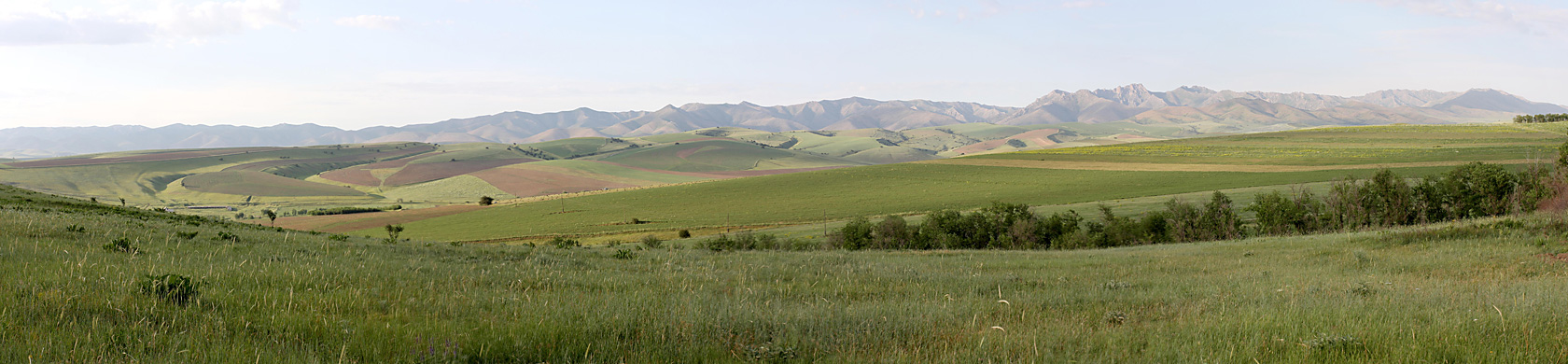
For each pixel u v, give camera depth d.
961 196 122.00
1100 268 19.50
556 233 104.62
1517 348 6.23
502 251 21.62
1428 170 107.50
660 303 9.49
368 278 11.02
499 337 6.61
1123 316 9.11
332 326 6.82
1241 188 101.06
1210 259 22.50
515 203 150.50
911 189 135.38
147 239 17.09
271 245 18.25
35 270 9.08
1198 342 6.87
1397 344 6.51
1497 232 23.30
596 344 6.59
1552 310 7.91
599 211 129.12
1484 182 51.16
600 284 12.66
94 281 8.44
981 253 29.34
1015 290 13.04
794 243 64.81
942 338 7.37
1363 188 56.00
